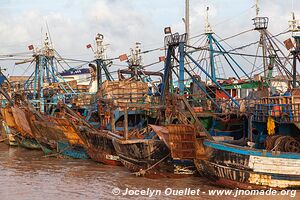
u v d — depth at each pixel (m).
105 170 25.56
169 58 27.61
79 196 19.31
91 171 25.25
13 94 38.25
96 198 18.86
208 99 28.84
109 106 28.44
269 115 19.77
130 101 32.19
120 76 40.56
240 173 18.53
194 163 21.58
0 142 41.44
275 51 31.75
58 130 29.97
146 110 31.00
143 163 22.94
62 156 30.84
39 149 35.81
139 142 22.75
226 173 19.08
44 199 18.92
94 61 43.06
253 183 18.34
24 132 35.62
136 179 22.47
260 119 21.03
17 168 26.67
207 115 26.48
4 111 37.69
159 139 23.27
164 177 22.61
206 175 20.67
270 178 18.14
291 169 18.06
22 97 34.91
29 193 20.05
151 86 39.78
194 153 20.36
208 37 33.53
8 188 21.09
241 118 26.39
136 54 40.53
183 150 20.50
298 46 25.83
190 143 20.36
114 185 21.23
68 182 22.30
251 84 31.36
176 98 21.86
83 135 28.89
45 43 42.59
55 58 42.94
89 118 34.84
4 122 40.62
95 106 35.00
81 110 40.59
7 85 46.91
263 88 29.38
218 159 19.19
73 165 27.58
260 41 32.59
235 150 18.55
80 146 29.66
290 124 20.06
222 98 30.42
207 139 19.97
